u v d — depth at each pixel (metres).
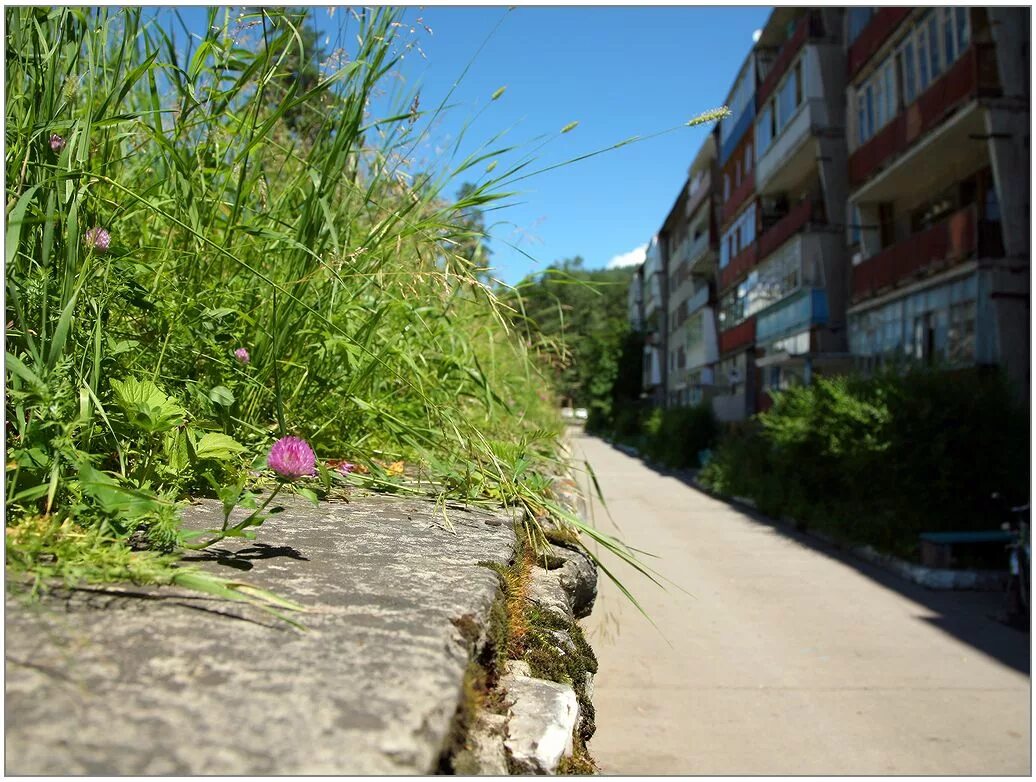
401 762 0.81
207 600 1.25
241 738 0.82
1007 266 16.91
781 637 8.49
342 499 2.38
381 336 3.04
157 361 2.34
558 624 1.79
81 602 1.20
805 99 26.73
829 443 15.53
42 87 2.13
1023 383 14.53
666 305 64.88
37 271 1.96
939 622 9.34
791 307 28.36
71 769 0.74
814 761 5.43
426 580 1.49
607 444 59.31
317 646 1.09
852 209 24.25
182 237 2.69
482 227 3.15
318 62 2.92
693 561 12.86
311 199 2.73
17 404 1.65
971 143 18.72
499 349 4.63
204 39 2.66
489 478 2.73
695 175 51.12
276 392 2.50
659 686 6.91
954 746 5.72
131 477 1.88
